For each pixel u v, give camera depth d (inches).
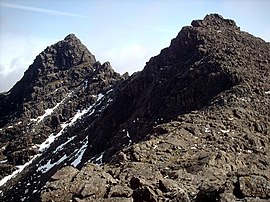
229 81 3284.9
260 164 1923.0
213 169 1720.0
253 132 2453.2
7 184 5251.0
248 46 4229.8
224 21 4965.6
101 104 6884.8
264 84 3260.3
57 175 1328.7
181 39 4478.3
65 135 6476.4
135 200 1085.1
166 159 1927.9
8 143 7180.1
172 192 1061.8
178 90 3538.4
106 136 4387.3
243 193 823.7
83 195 1175.6
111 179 1311.5
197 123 2482.8
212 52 3929.6
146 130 3238.2
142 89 4485.7
